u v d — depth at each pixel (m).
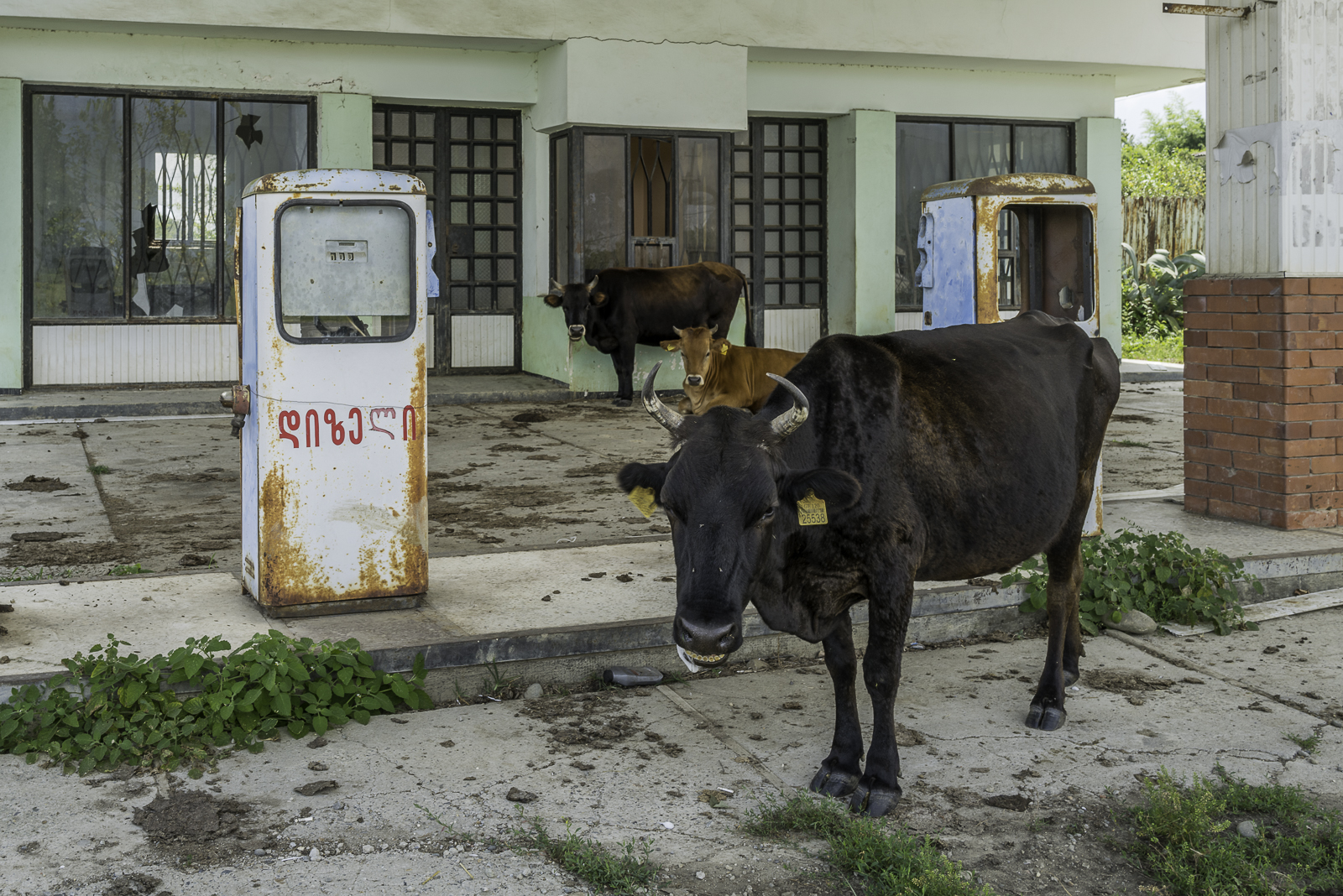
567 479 9.31
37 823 3.64
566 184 14.19
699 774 4.07
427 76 14.12
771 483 3.49
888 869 3.37
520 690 4.91
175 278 13.70
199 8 12.52
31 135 12.93
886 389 3.99
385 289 5.18
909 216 16.50
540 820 3.71
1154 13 16.00
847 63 15.68
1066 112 16.86
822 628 3.95
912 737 4.42
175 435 11.19
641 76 13.95
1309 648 5.48
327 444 5.15
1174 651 5.45
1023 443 4.25
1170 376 16.61
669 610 5.34
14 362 12.84
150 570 6.38
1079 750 4.30
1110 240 17.14
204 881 3.32
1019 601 5.80
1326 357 7.07
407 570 5.33
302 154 13.92
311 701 4.43
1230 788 3.89
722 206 14.67
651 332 14.01
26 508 8.00
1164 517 7.51
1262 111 7.11
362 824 3.67
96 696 4.19
